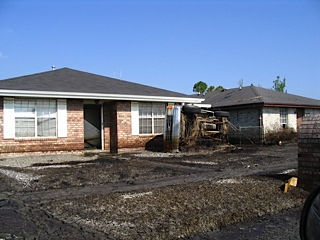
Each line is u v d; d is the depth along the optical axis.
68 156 15.22
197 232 4.92
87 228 4.93
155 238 4.54
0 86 15.30
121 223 5.11
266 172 9.95
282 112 24.30
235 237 4.73
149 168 11.04
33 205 6.31
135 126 18.42
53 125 16.12
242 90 28.41
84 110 18.56
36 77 18.22
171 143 17.20
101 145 18.62
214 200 6.40
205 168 11.03
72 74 20.20
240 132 22.20
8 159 14.03
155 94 19.12
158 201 6.34
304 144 7.62
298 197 6.81
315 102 27.38
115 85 19.64
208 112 18.84
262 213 5.82
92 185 8.28
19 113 15.31
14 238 4.56
